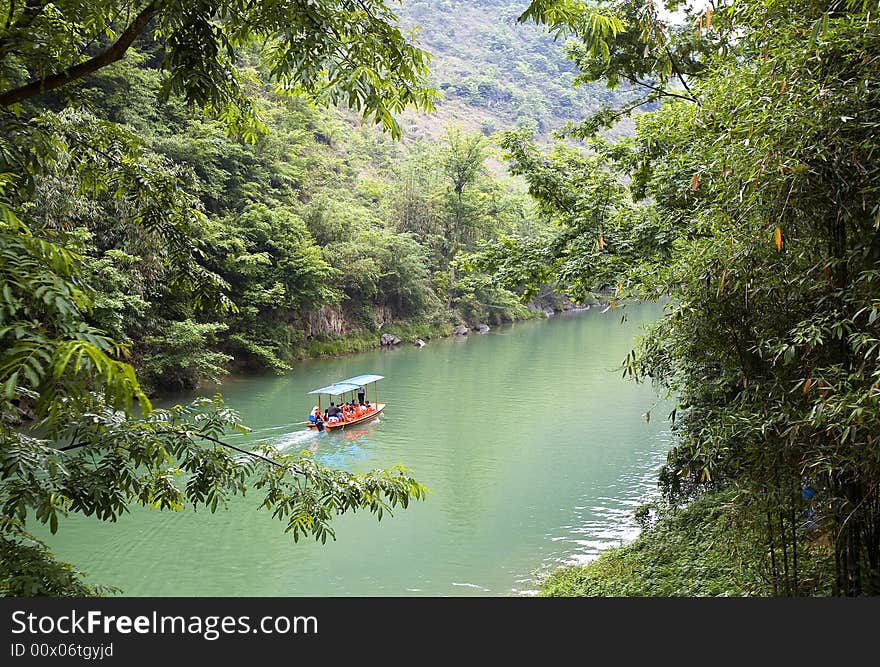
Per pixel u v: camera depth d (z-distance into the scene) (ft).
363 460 53.62
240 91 15.28
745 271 12.28
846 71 11.45
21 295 7.68
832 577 17.89
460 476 50.01
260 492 46.06
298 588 31.96
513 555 36.17
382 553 36.63
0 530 12.59
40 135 12.61
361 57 12.87
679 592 23.02
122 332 65.82
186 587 32.07
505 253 33.65
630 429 63.26
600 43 13.24
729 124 12.87
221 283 17.90
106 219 62.34
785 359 11.44
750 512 15.43
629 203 30.76
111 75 77.82
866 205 11.02
